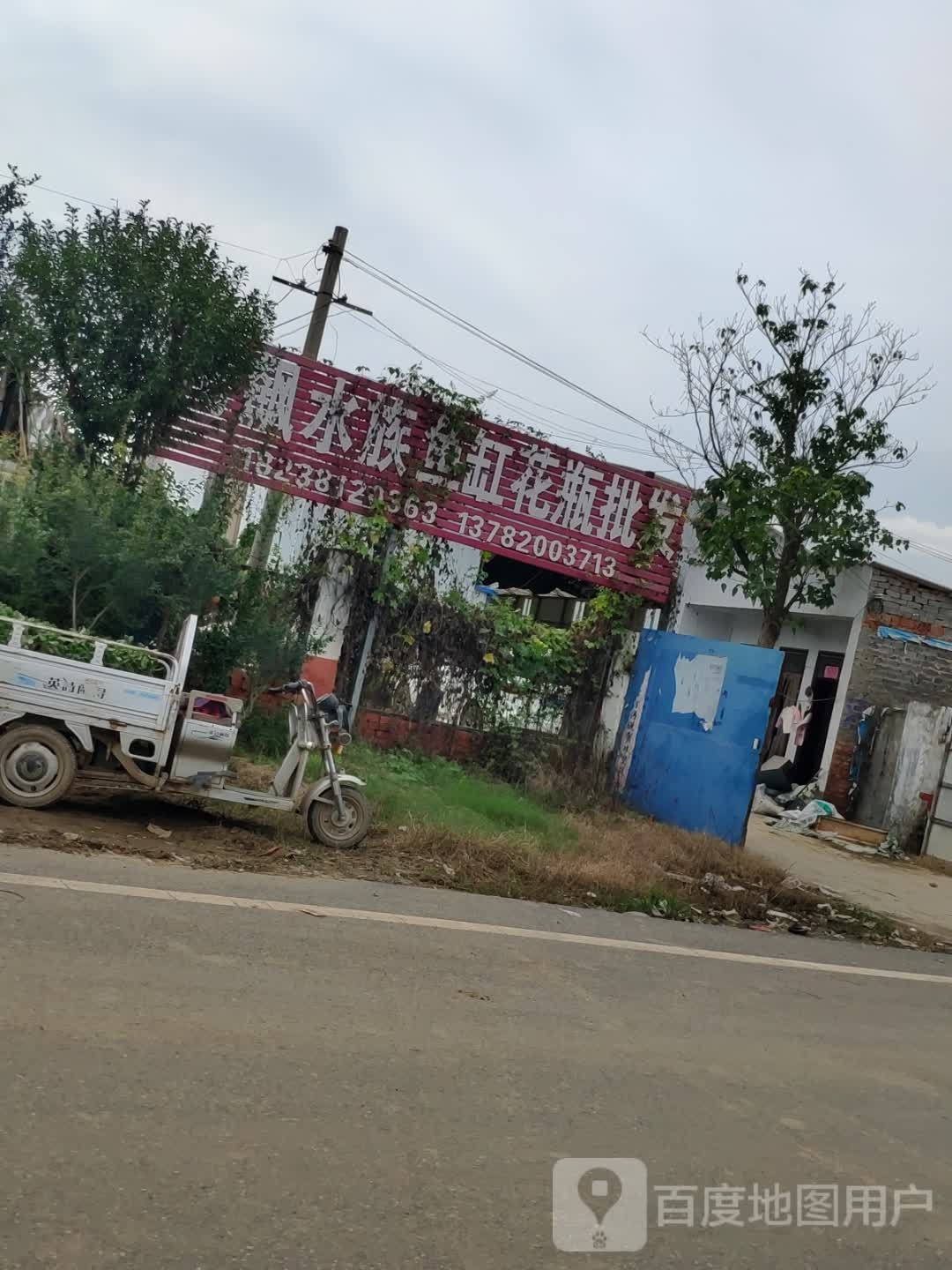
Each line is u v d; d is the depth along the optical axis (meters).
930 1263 3.89
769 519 16.08
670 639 14.89
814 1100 5.27
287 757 9.05
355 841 8.96
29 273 11.80
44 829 7.48
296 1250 3.19
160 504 11.66
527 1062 5.01
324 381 13.98
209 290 12.02
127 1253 3.02
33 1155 3.39
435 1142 4.03
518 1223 3.60
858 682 19.47
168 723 8.35
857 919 11.09
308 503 14.11
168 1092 3.98
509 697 15.00
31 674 8.02
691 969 7.45
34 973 4.81
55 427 13.25
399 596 14.47
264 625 12.45
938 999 8.04
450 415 14.59
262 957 5.69
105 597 11.33
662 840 12.24
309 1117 4.02
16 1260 2.89
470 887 8.77
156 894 6.39
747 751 13.39
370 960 6.04
